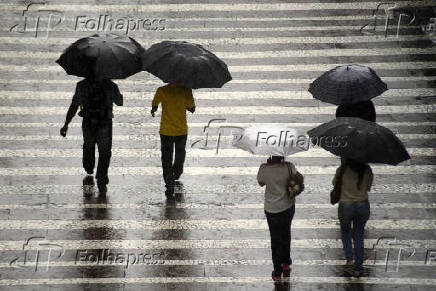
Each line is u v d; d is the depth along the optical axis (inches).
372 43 1304.1
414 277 835.4
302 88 1187.3
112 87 925.8
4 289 804.6
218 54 1262.3
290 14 1376.7
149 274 829.8
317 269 842.2
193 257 856.9
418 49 1290.6
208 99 1154.7
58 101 1144.2
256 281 823.1
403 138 1077.8
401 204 950.4
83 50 898.7
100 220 912.3
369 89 912.3
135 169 1005.2
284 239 813.2
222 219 919.0
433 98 1168.2
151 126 1093.8
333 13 1381.6
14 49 1261.1
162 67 888.3
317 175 1002.7
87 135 941.2
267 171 785.6
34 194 953.5
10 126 1082.7
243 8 1387.8
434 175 1005.2
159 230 898.1
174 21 1346.0
